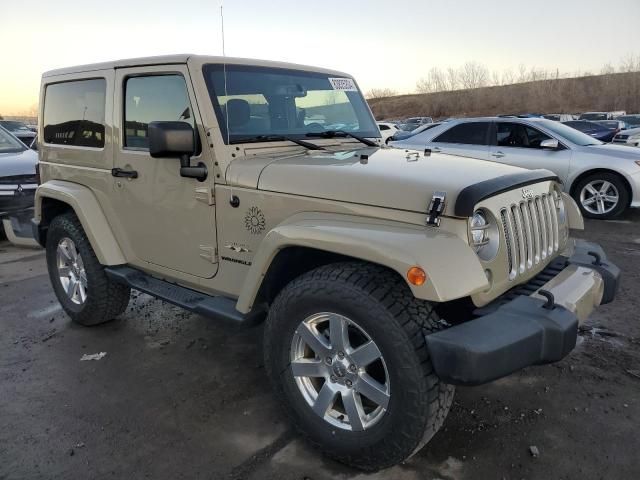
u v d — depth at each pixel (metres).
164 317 4.48
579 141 8.54
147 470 2.55
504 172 2.68
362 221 2.42
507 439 2.74
